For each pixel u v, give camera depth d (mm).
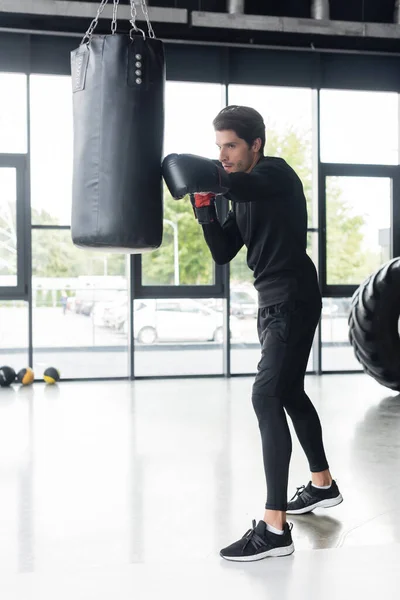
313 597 2104
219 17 6918
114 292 7594
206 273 7617
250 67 7727
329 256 7926
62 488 3377
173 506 3102
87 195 2492
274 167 2443
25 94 7262
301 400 2881
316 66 7801
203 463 3836
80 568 2328
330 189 7906
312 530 2797
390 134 8062
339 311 8008
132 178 2459
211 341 7895
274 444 2459
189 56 7570
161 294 7520
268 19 7031
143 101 2475
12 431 4688
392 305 5926
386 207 8031
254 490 3336
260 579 2236
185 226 7594
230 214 2770
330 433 4602
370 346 6000
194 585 2191
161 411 5445
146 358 7766
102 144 2463
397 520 2916
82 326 7551
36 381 7215
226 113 2529
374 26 7250
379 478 3529
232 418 5125
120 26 6816
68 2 6609
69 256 7477
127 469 3713
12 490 3348
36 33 7109
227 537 2727
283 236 2510
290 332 2504
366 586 2182
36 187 7359
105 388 6734
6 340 7414
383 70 8000
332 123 7930
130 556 2531
